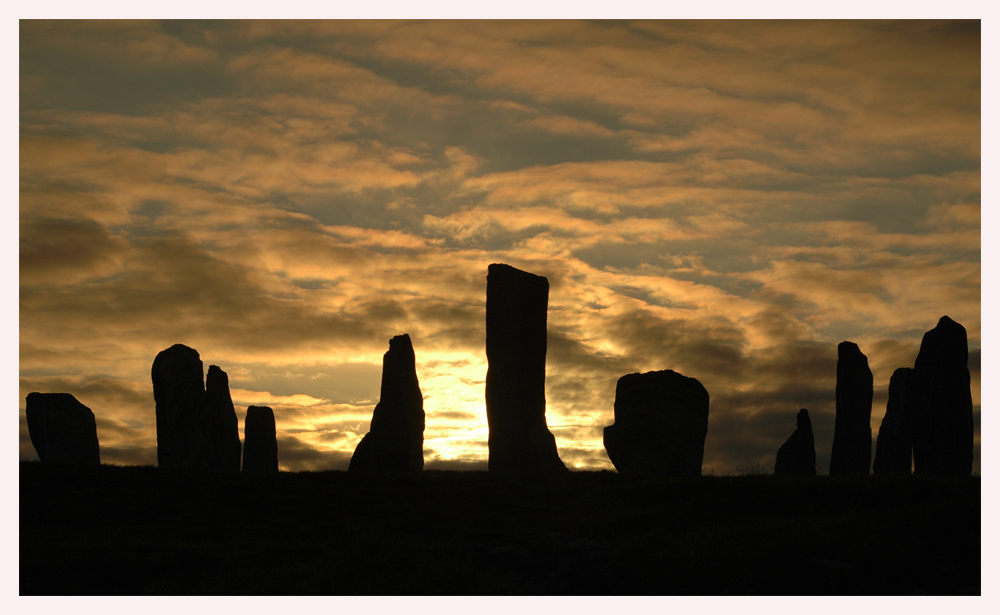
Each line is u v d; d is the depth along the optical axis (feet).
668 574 82.17
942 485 108.47
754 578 81.25
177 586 81.30
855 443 168.45
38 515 108.37
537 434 164.96
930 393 145.59
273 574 84.17
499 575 79.66
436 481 132.77
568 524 105.09
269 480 130.21
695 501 112.78
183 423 157.69
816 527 93.66
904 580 81.51
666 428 158.92
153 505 115.34
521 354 169.48
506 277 173.47
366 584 79.71
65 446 158.51
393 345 164.76
